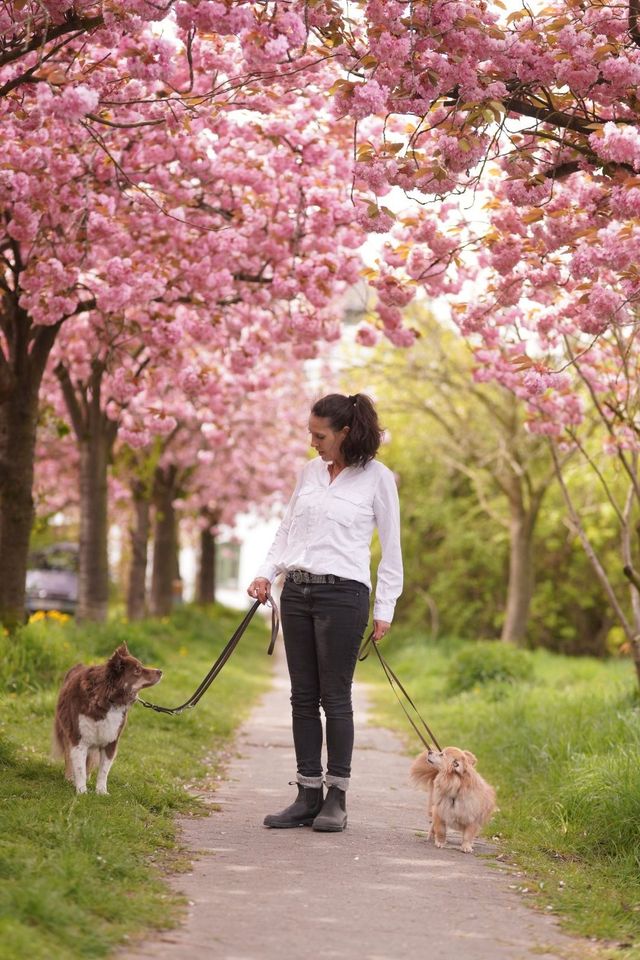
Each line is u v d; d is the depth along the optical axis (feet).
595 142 20.95
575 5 21.54
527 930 14.74
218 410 48.37
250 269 35.29
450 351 73.51
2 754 23.07
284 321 36.86
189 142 31.40
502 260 27.04
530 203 22.95
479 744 33.45
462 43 20.63
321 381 75.77
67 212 30.78
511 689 46.70
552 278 27.14
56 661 36.47
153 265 33.32
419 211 29.50
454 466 78.84
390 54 20.42
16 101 26.37
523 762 28.86
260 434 76.79
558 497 84.38
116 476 65.41
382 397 77.61
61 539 96.63
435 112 23.40
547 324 30.27
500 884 17.20
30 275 31.07
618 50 21.08
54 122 28.73
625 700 35.06
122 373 37.99
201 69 29.50
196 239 33.60
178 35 29.04
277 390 74.13
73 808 18.44
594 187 23.79
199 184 33.47
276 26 20.66
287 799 23.59
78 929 12.76
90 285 36.01
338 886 16.07
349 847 18.71
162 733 30.96
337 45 21.43
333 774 20.02
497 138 22.04
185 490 81.20
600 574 36.40
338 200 33.19
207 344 40.81
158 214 32.68
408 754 33.35
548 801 23.86
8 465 36.99
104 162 30.58
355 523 19.85
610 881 18.47
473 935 14.21
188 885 15.62
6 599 37.37
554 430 35.45
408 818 22.38
